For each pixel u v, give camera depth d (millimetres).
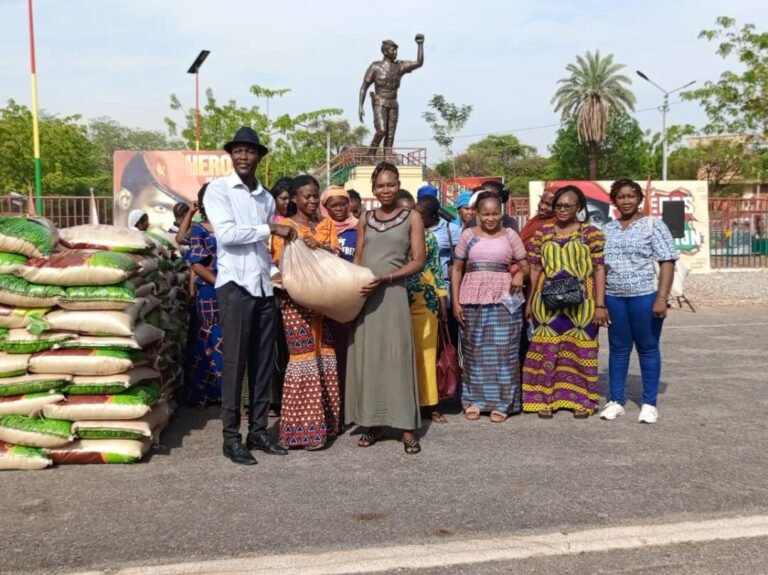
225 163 19500
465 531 3672
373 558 3379
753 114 27172
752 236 21734
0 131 33938
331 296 4852
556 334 5988
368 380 5039
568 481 4395
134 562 3354
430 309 5707
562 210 5797
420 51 21984
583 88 48656
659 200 19797
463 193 6906
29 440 4562
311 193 5352
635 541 3555
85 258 4766
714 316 12648
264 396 5082
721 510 3938
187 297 7004
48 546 3512
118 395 4730
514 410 6035
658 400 6531
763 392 6824
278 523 3775
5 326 4676
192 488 4293
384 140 22141
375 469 4656
